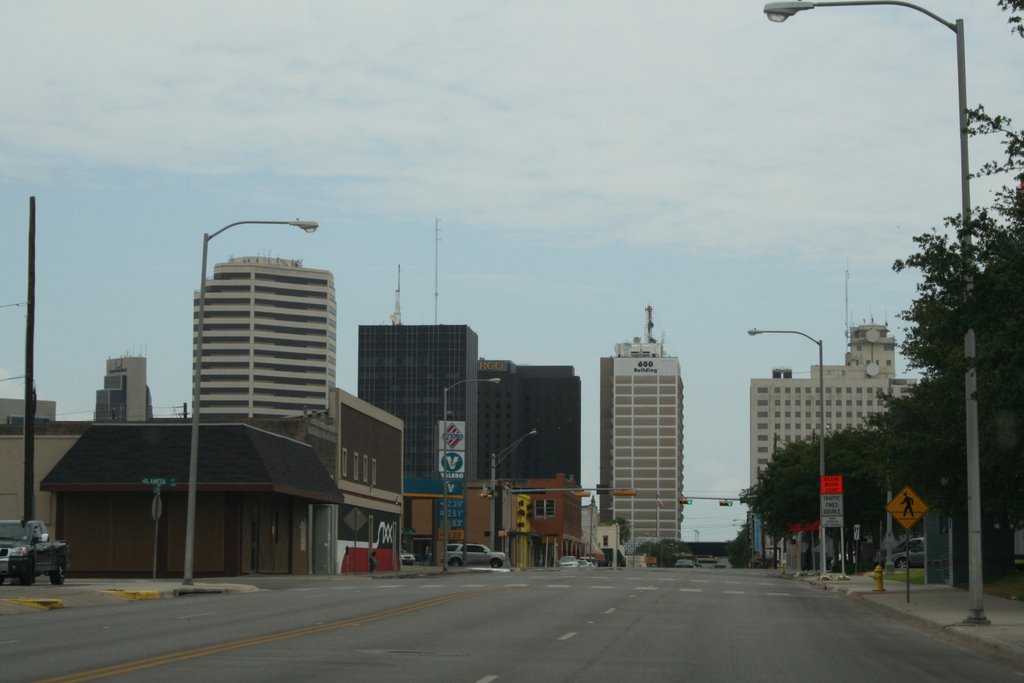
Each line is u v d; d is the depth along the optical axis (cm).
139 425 5862
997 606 3469
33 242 4841
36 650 1873
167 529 5719
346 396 7362
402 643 2056
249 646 1958
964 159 2603
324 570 6856
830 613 3453
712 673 1744
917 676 1814
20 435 6344
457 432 7962
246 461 5666
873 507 8206
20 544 3866
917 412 4131
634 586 4719
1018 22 2045
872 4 2623
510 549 13000
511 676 1622
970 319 2147
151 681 1480
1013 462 3206
